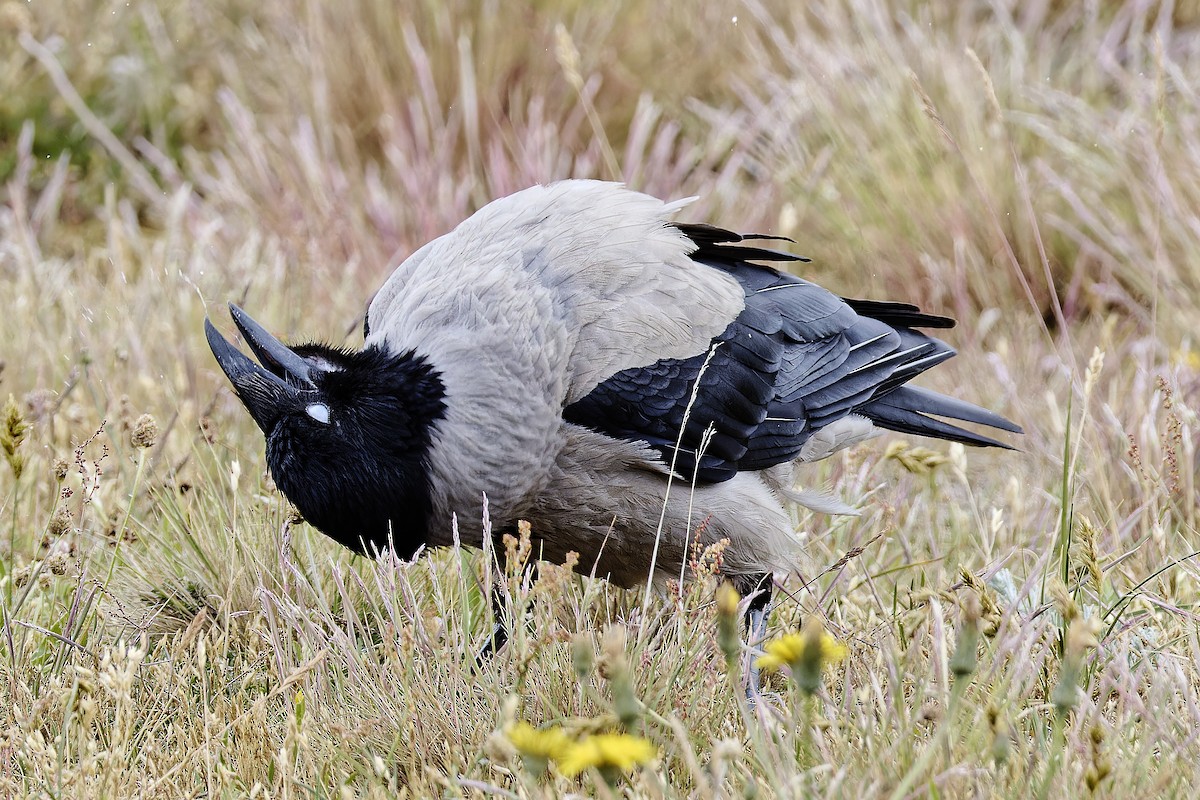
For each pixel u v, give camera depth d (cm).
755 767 557
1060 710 502
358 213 1291
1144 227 1140
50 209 1343
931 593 620
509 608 639
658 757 574
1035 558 768
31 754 583
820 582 777
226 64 1513
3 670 670
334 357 703
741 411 732
